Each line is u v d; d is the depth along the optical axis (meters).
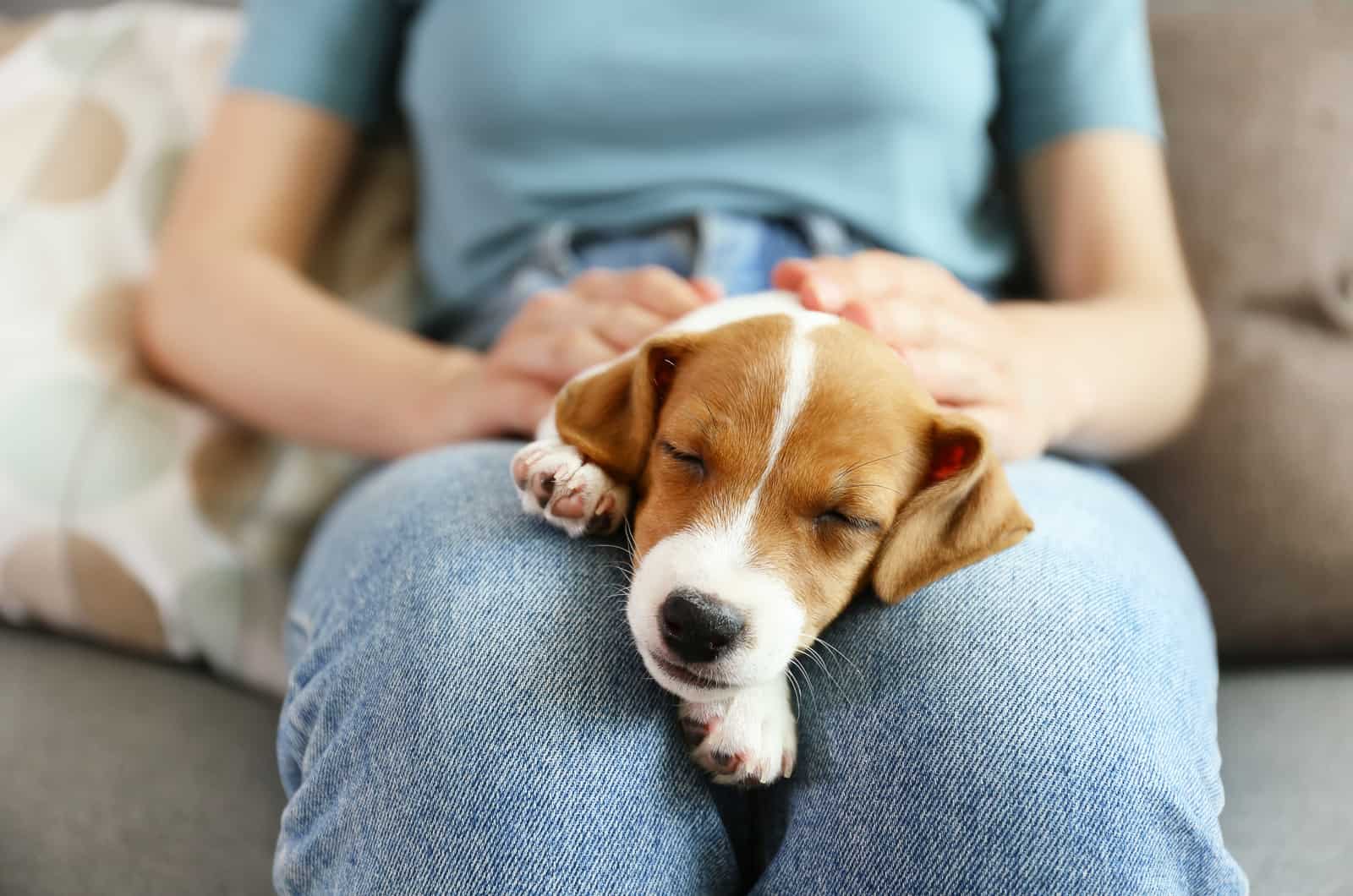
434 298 0.64
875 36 0.56
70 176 0.63
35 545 0.55
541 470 0.41
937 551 0.41
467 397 0.51
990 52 0.61
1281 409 0.57
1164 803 0.36
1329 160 0.60
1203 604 0.47
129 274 0.62
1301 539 0.56
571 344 0.48
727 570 0.39
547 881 0.36
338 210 0.66
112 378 0.58
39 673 0.53
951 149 0.58
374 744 0.38
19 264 0.60
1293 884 0.43
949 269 0.59
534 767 0.37
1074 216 0.60
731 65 0.57
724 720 0.39
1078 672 0.37
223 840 0.46
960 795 0.36
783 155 0.58
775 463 0.41
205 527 0.56
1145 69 0.62
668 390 0.43
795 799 0.39
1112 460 0.57
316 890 0.38
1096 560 0.41
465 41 0.58
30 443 0.56
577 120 0.58
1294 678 0.55
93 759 0.48
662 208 0.57
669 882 0.38
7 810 0.46
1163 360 0.55
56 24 0.68
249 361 0.56
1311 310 0.59
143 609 0.55
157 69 0.66
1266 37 0.63
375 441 0.55
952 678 0.37
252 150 0.61
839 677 0.39
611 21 0.57
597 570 0.41
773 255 0.56
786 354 0.41
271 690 0.55
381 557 0.41
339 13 0.62
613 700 0.38
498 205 0.59
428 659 0.38
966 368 0.46
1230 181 0.61
